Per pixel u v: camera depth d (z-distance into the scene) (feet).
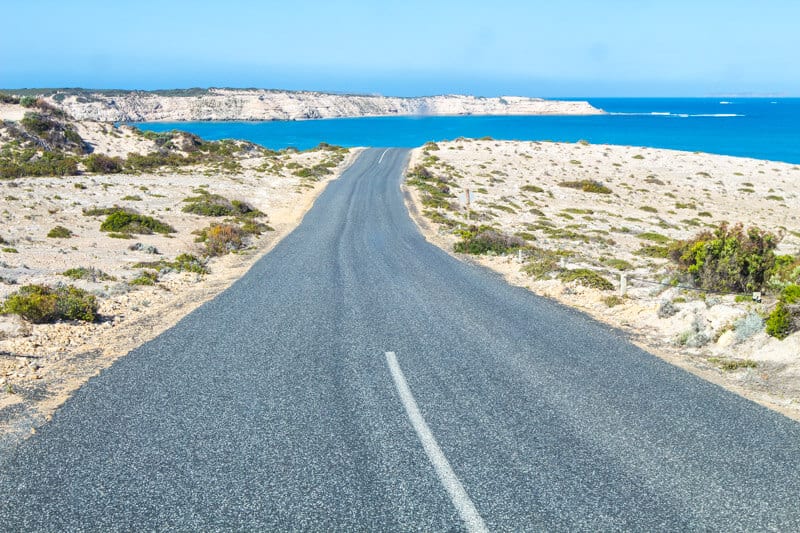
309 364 24.27
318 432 17.22
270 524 12.48
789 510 13.09
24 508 13.16
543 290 43.55
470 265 57.36
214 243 68.54
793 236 114.32
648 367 24.21
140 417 18.48
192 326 31.50
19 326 30.78
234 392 20.83
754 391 21.45
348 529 12.29
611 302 37.65
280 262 58.39
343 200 129.49
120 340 28.91
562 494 13.67
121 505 13.24
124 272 52.70
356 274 50.55
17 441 16.74
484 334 29.55
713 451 16.03
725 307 31.37
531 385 21.65
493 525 12.42
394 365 24.08
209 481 14.28
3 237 69.56
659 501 13.42
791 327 25.75
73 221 88.74
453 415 18.60
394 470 14.82
